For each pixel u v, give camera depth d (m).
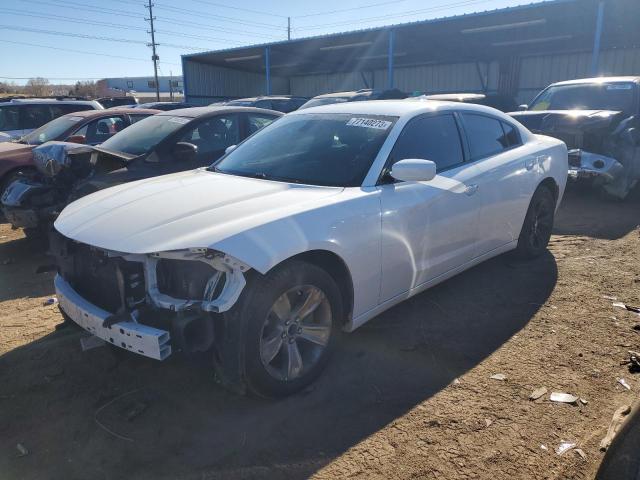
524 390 3.05
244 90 31.80
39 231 6.00
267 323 2.87
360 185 3.42
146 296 2.76
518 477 2.38
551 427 2.72
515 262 5.26
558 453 2.53
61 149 5.67
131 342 2.68
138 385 3.21
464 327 3.89
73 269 3.19
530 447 2.57
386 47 23.97
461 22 18.98
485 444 2.61
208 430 2.77
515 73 26.28
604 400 2.93
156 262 2.74
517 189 4.70
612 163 7.52
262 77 33.03
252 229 2.72
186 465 2.52
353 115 4.11
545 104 9.58
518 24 19.11
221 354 2.76
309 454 2.57
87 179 5.62
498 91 27.02
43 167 5.71
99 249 2.88
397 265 3.52
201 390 3.14
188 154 5.85
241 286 2.62
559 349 3.52
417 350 3.57
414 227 3.59
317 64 29.39
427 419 2.81
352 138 3.83
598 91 9.14
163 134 6.16
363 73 31.66
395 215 3.43
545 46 23.77
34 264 5.80
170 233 2.75
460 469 2.45
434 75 29.09
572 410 2.85
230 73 30.55
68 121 8.62
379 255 3.35
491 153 4.59
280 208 2.99
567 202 8.11
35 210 5.71
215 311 2.60
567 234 6.29
